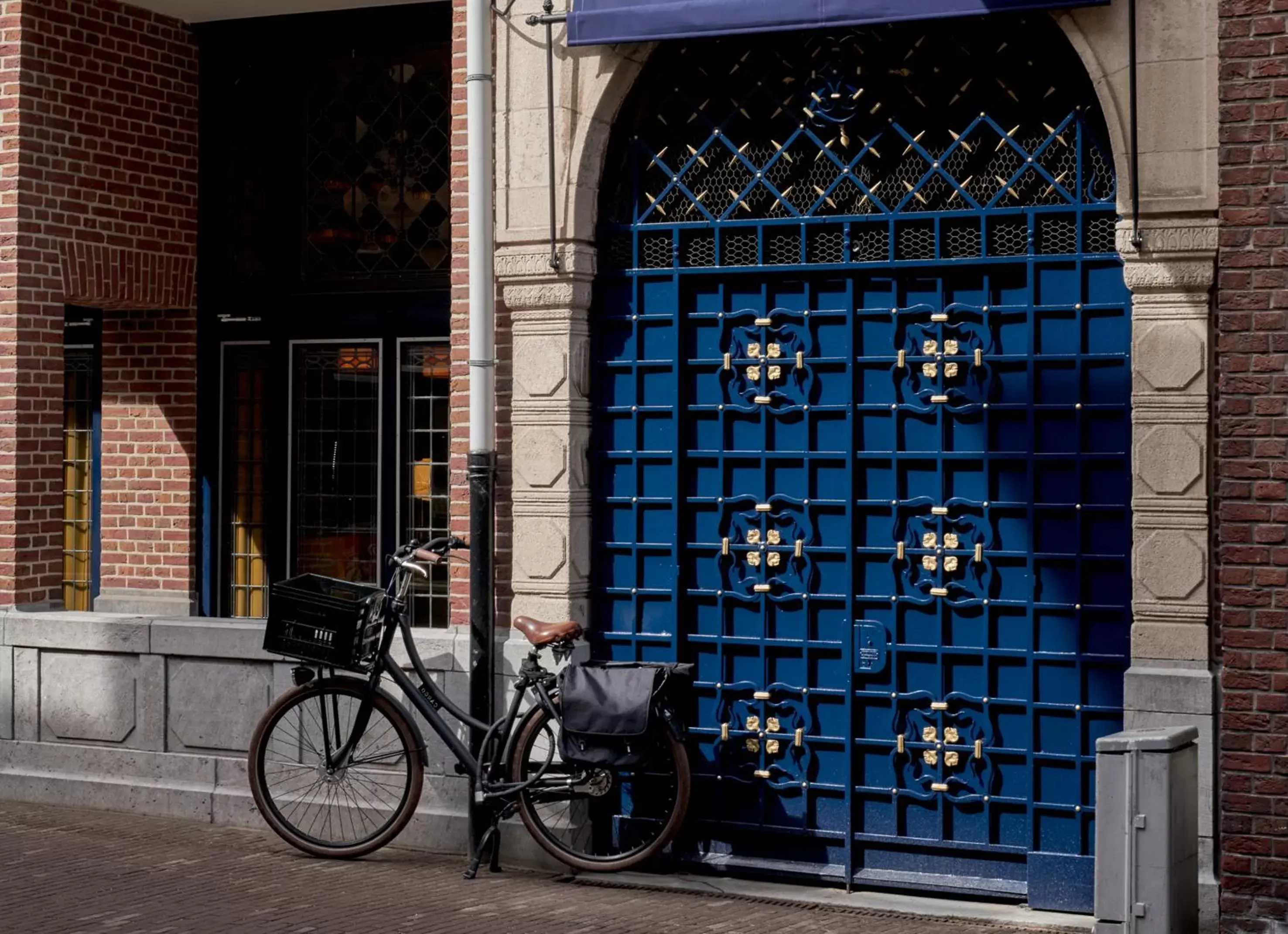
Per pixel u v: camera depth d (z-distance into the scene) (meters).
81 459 12.00
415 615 10.88
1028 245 7.67
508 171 8.49
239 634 9.19
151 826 9.11
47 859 8.29
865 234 8.04
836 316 8.10
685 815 7.93
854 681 8.06
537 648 8.02
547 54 8.34
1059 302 7.65
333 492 11.13
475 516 8.30
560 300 8.40
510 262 8.48
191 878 7.93
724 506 8.34
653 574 8.49
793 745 8.20
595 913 7.46
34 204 10.09
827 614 8.15
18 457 9.88
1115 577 7.55
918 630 7.98
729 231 8.32
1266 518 6.92
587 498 8.55
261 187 11.32
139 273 10.93
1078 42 7.35
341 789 8.84
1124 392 7.53
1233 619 6.96
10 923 7.05
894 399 7.99
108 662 9.55
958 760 7.86
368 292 10.98
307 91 11.20
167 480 11.61
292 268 11.19
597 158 8.42
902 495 8.00
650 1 8.07
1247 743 6.93
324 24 11.06
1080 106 7.59
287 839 8.49
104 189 10.63
